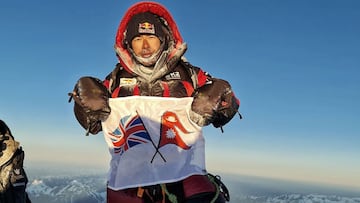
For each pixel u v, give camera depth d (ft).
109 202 5.22
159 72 5.31
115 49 5.48
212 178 5.28
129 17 5.45
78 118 5.24
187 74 5.49
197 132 5.22
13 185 8.75
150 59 5.27
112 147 5.28
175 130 5.20
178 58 5.32
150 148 5.13
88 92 5.01
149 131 5.18
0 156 8.68
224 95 5.05
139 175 5.08
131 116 5.23
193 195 5.03
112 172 5.25
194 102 5.07
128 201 5.11
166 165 5.09
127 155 5.14
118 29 5.47
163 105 5.26
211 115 5.02
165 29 5.43
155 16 5.48
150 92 5.34
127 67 5.40
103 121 5.23
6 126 8.90
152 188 5.08
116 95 5.38
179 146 5.16
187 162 5.14
